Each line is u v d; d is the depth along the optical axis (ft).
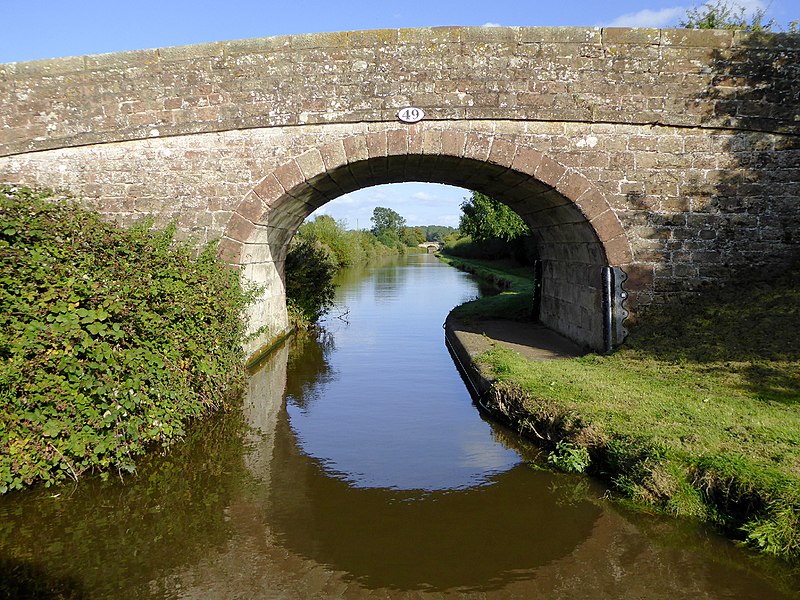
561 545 15.17
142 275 21.24
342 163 30.17
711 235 30.04
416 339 48.01
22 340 15.97
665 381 23.76
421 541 15.47
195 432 23.79
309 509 17.29
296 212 39.42
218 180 30.45
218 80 29.96
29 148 30.32
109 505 17.47
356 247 177.78
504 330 44.11
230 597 13.11
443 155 30.19
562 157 29.86
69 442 17.74
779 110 29.37
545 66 29.37
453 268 169.17
